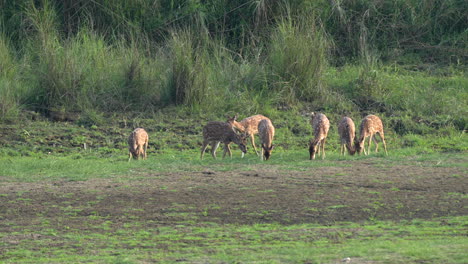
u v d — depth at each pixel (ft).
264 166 156.35
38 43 230.07
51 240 96.63
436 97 220.84
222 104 214.48
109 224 105.91
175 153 178.81
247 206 115.85
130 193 127.65
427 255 79.46
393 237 93.20
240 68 230.27
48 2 247.29
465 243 86.84
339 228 100.27
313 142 165.07
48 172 150.92
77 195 126.72
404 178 138.00
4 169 152.87
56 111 208.13
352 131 171.32
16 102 210.18
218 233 98.78
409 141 190.80
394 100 221.05
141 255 86.58
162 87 219.20
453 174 141.38
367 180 136.26
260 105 214.90
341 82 233.55
